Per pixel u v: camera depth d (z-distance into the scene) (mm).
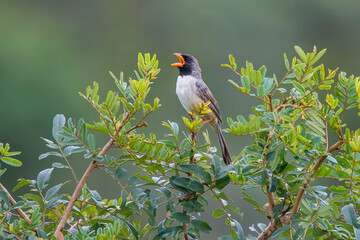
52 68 24156
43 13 26391
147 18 25859
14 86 22641
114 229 5387
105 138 19391
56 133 5945
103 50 25750
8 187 19297
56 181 18844
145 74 6020
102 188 18016
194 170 5996
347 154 5500
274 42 24141
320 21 24594
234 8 24469
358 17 24656
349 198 5797
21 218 5539
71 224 6398
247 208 16266
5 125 21438
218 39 24312
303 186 5645
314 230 5605
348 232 5430
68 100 23125
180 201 6074
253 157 5797
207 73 23172
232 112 21406
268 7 24406
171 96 23422
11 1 25938
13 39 24609
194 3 25062
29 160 20406
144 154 5883
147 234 6270
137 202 5781
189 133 6613
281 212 5906
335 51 24453
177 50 24953
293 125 5582
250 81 6191
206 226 5973
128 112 5785
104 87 24906
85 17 26391
